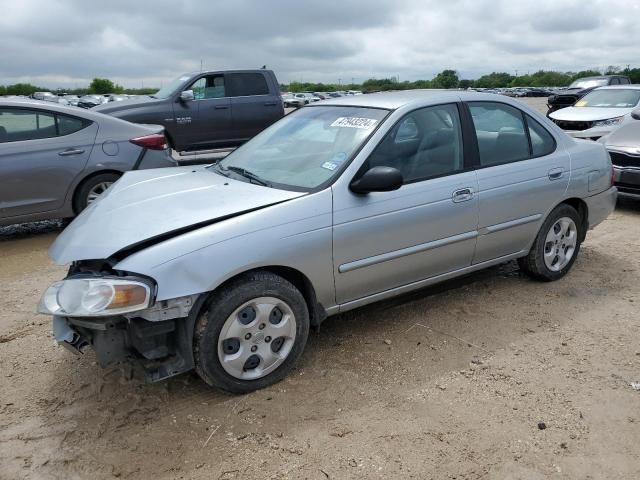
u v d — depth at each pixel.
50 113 6.54
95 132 6.73
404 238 3.80
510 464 2.73
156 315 2.97
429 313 4.37
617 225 6.98
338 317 4.32
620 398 3.24
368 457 2.78
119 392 3.36
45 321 4.33
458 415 3.10
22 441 2.94
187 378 3.51
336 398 3.27
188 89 10.96
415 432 2.96
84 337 3.10
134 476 2.69
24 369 3.63
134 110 10.58
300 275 3.49
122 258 3.03
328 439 2.92
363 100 4.30
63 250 3.18
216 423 3.06
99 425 3.05
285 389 3.37
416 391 3.33
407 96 4.23
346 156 3.70
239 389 3.29
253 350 3.29
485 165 4.28
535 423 3.03
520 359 3.68
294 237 3.31
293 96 49.22
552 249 4.87
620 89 13.02
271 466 2.74
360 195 3.59
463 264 4.27
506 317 4.29
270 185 3.69
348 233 3.53
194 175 4.13
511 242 4.52
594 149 5.06
